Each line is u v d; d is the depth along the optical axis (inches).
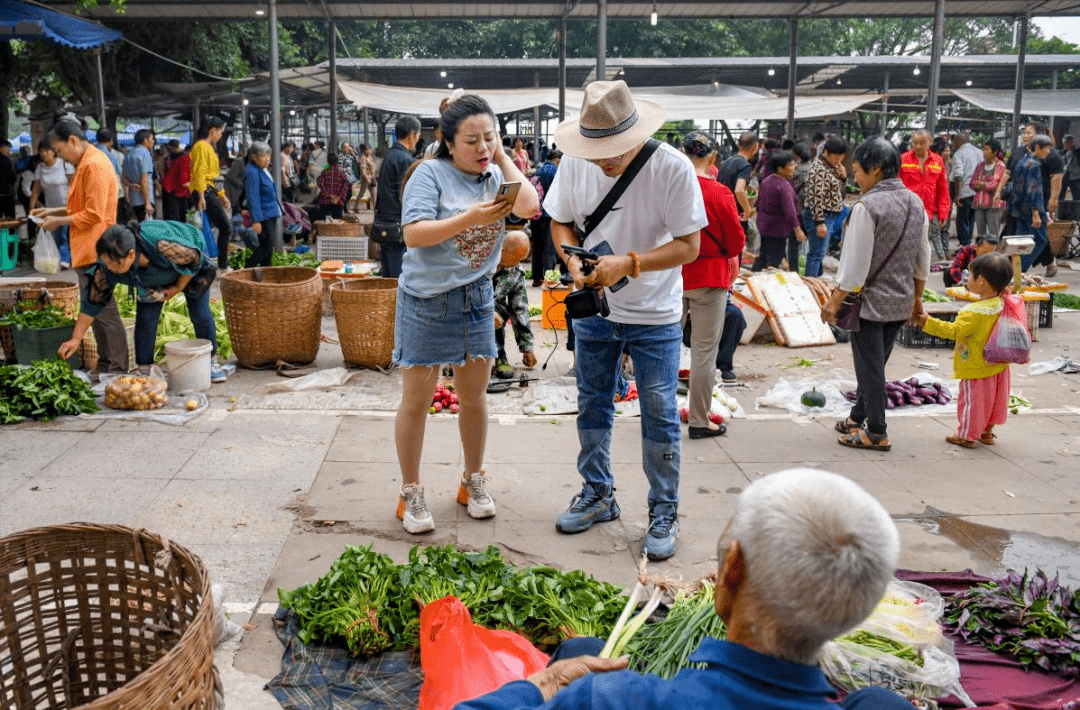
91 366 275.3
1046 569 157.1
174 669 83.6
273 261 452.1
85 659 110.1
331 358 299.0
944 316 328.5
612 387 168.6
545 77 965.8
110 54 808.9
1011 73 984.9
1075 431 233.3
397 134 309.3
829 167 409.1
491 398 256.5
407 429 164.6
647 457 163.0
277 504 179.2
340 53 1205.1
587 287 147.5
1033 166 457.4
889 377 287.3
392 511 176.7
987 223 546.0
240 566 153.2
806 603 54.0
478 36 1467.8
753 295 335.0
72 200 261.4
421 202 151.0
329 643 129.5
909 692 112.2
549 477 196.7
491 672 106.0
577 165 156.3
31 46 764.0
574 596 130.0
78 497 180.9
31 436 216.7
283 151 733.9
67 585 107.5
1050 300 355.3
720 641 59.8
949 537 169.8
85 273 259.9
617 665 76.5
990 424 220.2
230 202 512.1
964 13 674.2
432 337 158.6
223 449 209.8
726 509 181.0
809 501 56.1
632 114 145.2
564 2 620.7
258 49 996.6
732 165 409.1
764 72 947.3
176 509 175.8
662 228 154.3
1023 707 116.0
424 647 111.4
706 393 220.2
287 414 236.7
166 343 266.1
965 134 579.8
